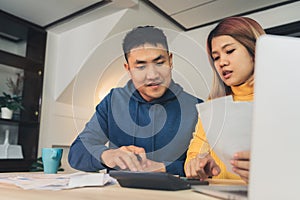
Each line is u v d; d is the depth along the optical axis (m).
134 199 0.43
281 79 0.34
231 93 1.54
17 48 2.67
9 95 2.34
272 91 0.34
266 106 0.34
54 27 2.57
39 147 2.44
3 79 2.38
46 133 2.52
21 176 0.75
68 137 2.62
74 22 2.46
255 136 0.34
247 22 1.88
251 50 1.76
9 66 2.38
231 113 0.68
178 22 2.42
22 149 2.45
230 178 0.71
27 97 2.50
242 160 0.53
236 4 2.13
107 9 2.23
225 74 1.64
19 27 2.42
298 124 0.33
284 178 0.33
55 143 2.57
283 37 0.34
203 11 2.25
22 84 2.50
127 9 2.21
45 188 0.54
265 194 0.33
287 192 0.33
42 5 2.17
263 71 0.34
